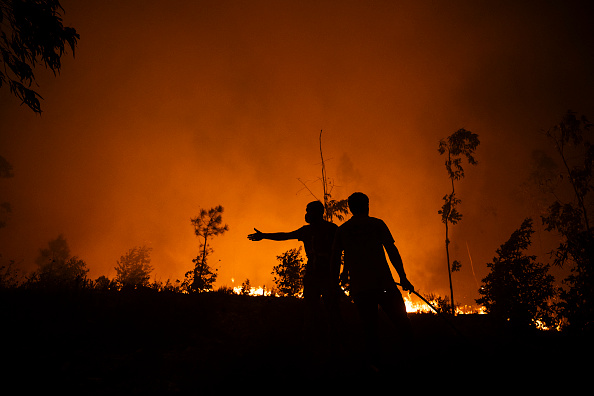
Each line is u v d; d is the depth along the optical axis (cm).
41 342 370
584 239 802
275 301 650
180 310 527
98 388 306
